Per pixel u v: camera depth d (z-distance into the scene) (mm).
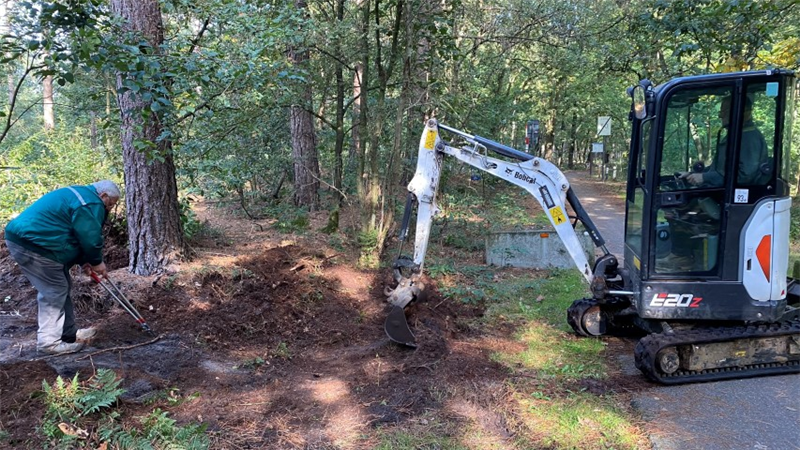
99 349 4645
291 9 6484
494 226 10078
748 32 7758
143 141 4902
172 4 5926
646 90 4441
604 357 4969
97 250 4445
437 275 7375
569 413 3791
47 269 4316
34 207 4293
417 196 5324
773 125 4168
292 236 8906
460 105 9289
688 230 4422
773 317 4336
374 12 8227
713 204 4363
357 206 10266
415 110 8539
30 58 4141
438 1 7645
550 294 6910
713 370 4445
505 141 15242
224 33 5871
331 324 5730
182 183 7824
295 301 5941
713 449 3346
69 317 4641
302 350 5176
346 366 4723
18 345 4645
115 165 9414
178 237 6293
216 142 7113
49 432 3121
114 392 3447
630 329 5543
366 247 7523
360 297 6508
